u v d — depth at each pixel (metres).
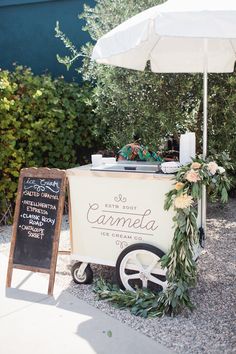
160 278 3.67
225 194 3.31
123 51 3.00
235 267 4.22
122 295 3.46
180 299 3.23
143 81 5.50
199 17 2.71
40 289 3.77
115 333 3.02
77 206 3.73
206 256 4.54
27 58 7.31
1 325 3.16
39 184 3.82
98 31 5.62
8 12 7.26
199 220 3.65
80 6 6.90
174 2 2.98
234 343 2.85
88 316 3.27
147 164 3.73
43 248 3.74
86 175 3.62
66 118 5.99
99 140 6.46
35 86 5.69
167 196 3.26
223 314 3.26
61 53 7.14
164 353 2.76
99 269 4.19
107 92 5.70
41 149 5.86
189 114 5.83
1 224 5.72
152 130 5.71
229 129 5.57
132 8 5.46
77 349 2.83
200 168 3.22
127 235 3.58
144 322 3.18
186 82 5.52
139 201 3.48
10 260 3.83
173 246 3.22
